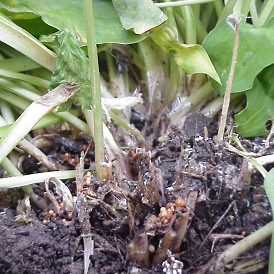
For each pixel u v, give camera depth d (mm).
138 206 158
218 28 201
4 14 189
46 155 202
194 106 222
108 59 227
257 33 188
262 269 153
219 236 159
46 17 185
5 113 203
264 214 166
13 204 182
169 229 146
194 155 174
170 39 189
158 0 224
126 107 203
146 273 149
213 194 169
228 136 182
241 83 189
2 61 196
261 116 195
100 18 197
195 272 152
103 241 156
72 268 149
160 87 234
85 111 184
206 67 186
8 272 146
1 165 180
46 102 152
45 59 177
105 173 158
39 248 150
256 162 159
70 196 161
